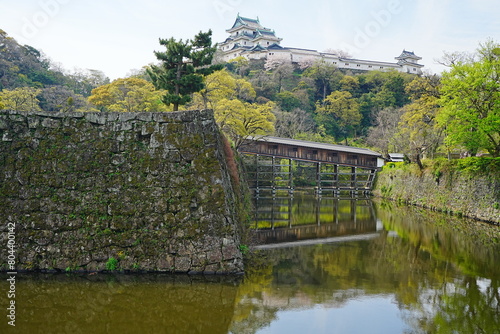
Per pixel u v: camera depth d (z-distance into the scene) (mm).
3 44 51031
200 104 34094
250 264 11984
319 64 77000
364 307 8594
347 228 19703
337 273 11242
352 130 65938
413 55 94000
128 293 8781
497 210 19531
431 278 10906
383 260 12945
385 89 68875
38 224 9773
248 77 70312
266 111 36250
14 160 10070
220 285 9344
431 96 28938
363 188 42125
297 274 11039
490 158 21266
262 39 89750
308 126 58312
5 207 9773
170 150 10469
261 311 8188
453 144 21969
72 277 9398
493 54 21219
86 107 44406
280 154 38156
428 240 16500
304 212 26328
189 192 10227
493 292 9742
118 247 9820
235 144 28453
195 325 7438
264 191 42594
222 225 10188
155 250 9859
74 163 10250
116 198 10094
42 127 10414
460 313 8320
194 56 19375
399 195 33344
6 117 10242
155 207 10086
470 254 13898
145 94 34094
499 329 7531
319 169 40312
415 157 30703
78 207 9977
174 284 9305
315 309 8414
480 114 20391
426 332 7348
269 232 18422
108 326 7281
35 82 49250
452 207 24016
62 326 7199
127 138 10531
